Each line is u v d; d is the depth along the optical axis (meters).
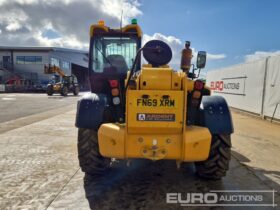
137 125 2.93
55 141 5.98
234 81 14.31
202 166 3.62
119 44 4.52
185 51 3.73
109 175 3.87
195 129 3.06
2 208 2.87
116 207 2.94
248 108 12.30
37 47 40.06
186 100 3.05
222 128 3.33
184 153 2.96
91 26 4.43
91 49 4.48
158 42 3.19
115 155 3.04
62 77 28.25
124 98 3.30
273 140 6.57
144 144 2.99
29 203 2.99
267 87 10.45
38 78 40.59
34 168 4.13
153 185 3.55
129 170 4.10
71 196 3.18
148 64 3.31
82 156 3.59
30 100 19.98
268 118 10.30
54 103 17.30
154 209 2.91
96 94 3.75
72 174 3.89
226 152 3.49
